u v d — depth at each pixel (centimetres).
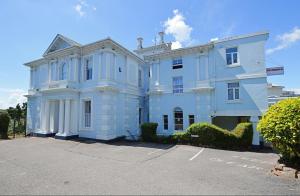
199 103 1920
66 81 1836
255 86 1739
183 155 1197
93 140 1744
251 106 1736
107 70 1767
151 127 1800
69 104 1834
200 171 848
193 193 604
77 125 1877
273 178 759
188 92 1986
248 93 1758
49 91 1945
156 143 1698
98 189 624
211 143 1544
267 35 1736
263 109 1697
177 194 594
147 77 2486
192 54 2006
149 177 753
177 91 2053
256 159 1136
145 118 2356
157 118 2105
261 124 959
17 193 591
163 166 923
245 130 1570
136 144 1622
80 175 765
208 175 792
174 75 2070
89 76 1923
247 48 1792
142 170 847
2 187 638
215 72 1891
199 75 1947
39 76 2358
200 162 1022
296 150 823
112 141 1747
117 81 1898
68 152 1231
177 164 967
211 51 1928
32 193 591
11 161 991
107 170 838
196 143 1598
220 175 794
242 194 602
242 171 857
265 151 1495
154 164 958
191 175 788
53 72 2095
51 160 1015
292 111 834
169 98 2073
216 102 1862
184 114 1983
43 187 639
